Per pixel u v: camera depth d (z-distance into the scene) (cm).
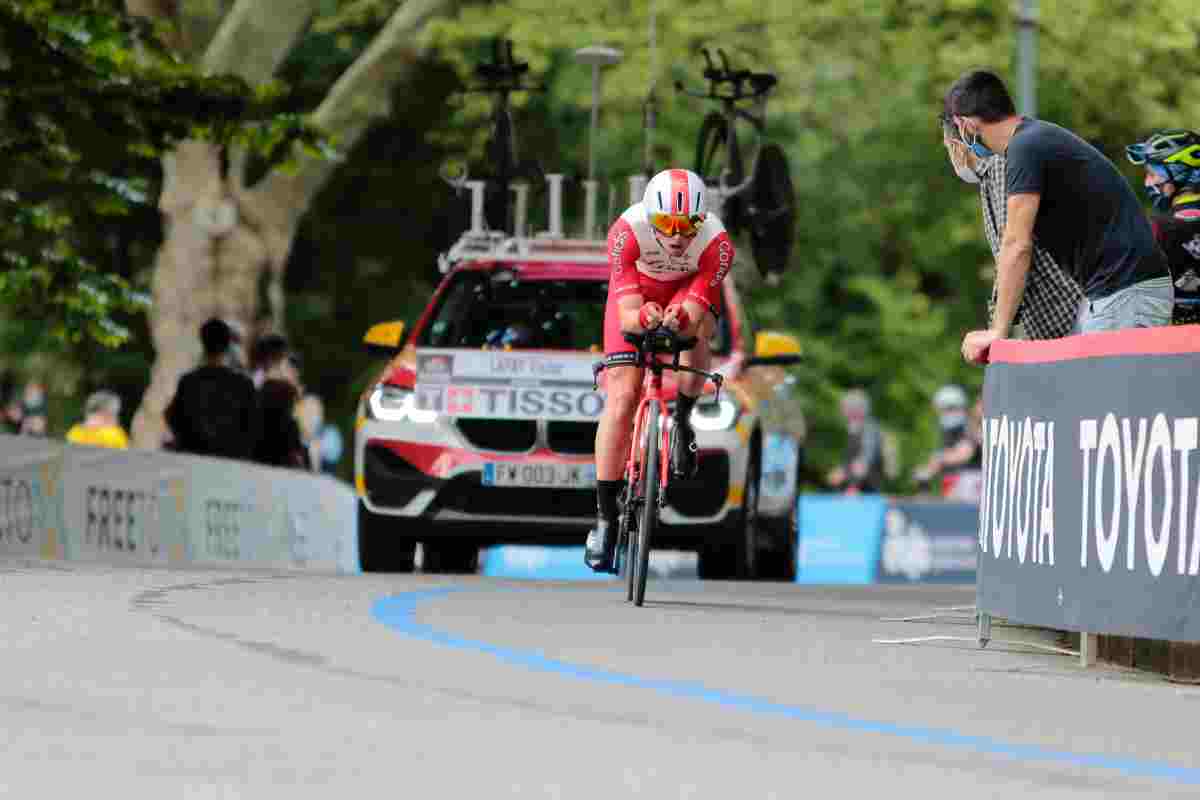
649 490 2145
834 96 8225
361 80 6375
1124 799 1066
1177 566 1534
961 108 1958
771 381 3147
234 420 3678
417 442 2909
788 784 1088
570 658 1611
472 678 1466
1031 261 1981
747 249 3888
